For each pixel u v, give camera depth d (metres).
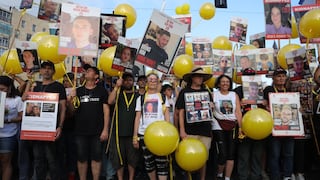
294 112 4.79
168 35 4.63
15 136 4.79
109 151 4.81
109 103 4.77
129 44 4.74
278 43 6.04
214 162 5.48
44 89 4.60
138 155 4.79
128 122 4.71
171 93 5.81
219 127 4.86
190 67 5.73
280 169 5.22
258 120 4.43
